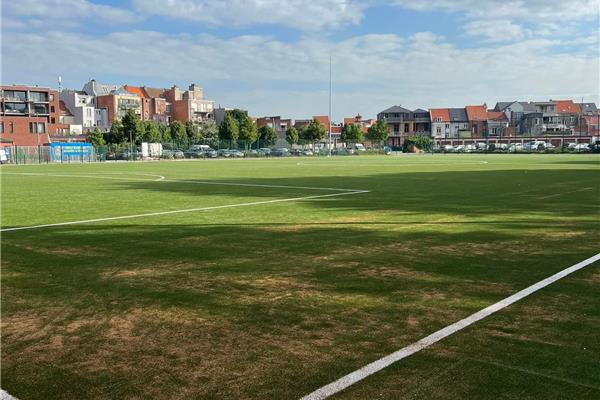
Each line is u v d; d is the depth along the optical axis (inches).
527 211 470.9
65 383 134.3
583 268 249.6
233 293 214.1
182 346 157.6
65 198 625.9
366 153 3722.9
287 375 136.3
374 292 213.2
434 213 462.0
